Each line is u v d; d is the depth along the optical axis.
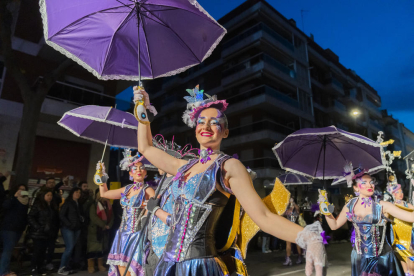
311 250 1.15
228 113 22.31
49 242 5.97
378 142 3.65
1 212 5.50
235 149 22.12
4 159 9.77
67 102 10.70
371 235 3.61
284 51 22.69
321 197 3.69
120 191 4.06
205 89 25.08
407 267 3.89
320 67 28.06
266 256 9.15
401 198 4.40
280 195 1.70
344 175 3.85
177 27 2.17
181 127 26.44
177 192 1.73
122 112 3.75
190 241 1.57
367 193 3.71
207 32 2.16
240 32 23.50
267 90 20.78
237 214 1.75
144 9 2.05
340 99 30.25
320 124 26.69
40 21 11.23
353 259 3.75
